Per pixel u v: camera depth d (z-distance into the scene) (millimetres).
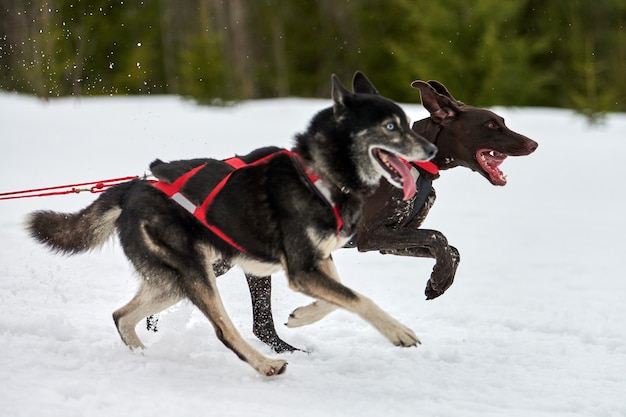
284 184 5902
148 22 45281
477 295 8977
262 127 26344
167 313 6930
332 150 5859
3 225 11586
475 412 5176
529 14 39625
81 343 6145
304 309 6484
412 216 7129
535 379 6031
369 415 5000
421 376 5977
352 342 7082
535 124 28344
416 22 33188
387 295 8945
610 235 12555
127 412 4562
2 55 33594
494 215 14117
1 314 6875
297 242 5875
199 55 33531
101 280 8773
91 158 19328
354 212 6027
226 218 5934
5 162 18328
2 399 4570
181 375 5574
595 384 5926
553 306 8523
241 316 7754
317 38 46531
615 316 8117
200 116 29438
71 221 6332
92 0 33750
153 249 5973
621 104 34000
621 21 40625
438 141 7266
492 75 30422
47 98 31844
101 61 36625
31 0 31438
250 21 48750
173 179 6016
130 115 29125
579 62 34188
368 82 6488
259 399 5176
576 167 20125
